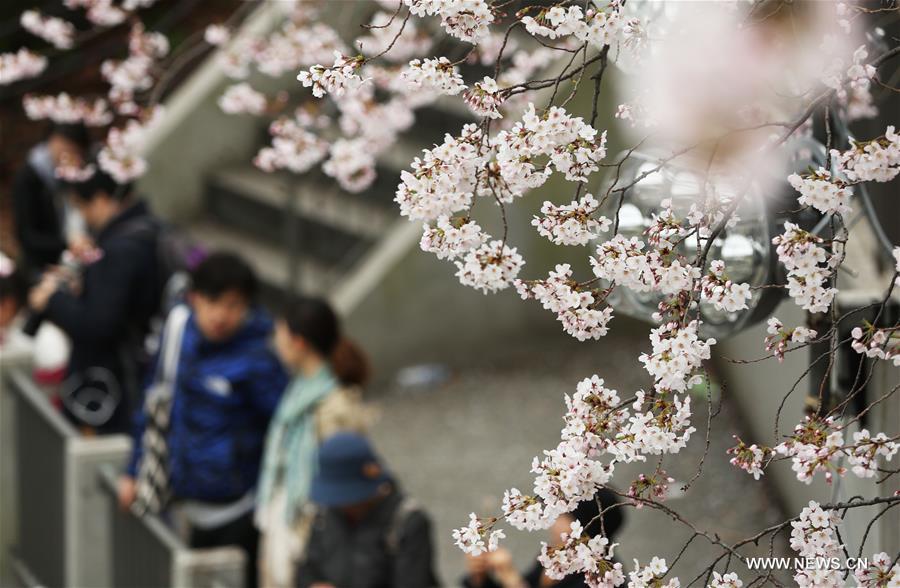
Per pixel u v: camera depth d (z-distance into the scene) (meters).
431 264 13.64
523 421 12.55
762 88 3.79
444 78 3.31
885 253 4.81
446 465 11.92
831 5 3.62
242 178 15.35
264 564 7.82
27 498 9.82
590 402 3.33
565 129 3.25
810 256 3.18
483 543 3.34
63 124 10.08
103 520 8.73
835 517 3.37
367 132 7.82
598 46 3.44
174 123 15.29
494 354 13.81
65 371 9.81
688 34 3.54
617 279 3.29
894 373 4.52
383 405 13.13
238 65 8.84
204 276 7.99
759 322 3.96
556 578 3.35
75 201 9.37
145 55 9.24
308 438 7.70
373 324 13.61
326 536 7.20
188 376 8.10
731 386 10.87
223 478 8.09
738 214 3.66
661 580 3.32
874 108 4.52
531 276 12.80
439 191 3.25
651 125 3.77
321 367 7.79
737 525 9.16
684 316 3.24
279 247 14.83
